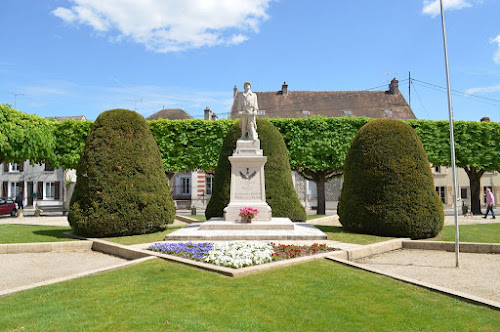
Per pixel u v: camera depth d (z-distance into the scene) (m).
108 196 11.70
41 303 5.03
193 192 38.03
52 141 23.50
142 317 4.51
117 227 11.63
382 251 9.74
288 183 15.55
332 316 4.73
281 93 39.66
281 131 22.73
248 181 12.62
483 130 23.33
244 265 6.91
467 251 9.75
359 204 12.04
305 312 4.84
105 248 9.90
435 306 5.16
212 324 4.35
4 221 20.02
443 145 23.23
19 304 4.99
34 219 21.95
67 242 10.27
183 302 5.06
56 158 23.78
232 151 15.78
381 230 11.51
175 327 4.23
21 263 8.63
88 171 11.91
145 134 13.10
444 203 35.06
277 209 14.77
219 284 5.90
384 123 12.43
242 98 13.13
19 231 13.51
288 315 4.72
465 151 23.11
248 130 13.24
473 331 4.36
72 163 23.66
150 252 8.27
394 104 38.62
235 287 5.75
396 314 4.84
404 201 11.33
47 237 11.78
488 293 6.12
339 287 5.90
